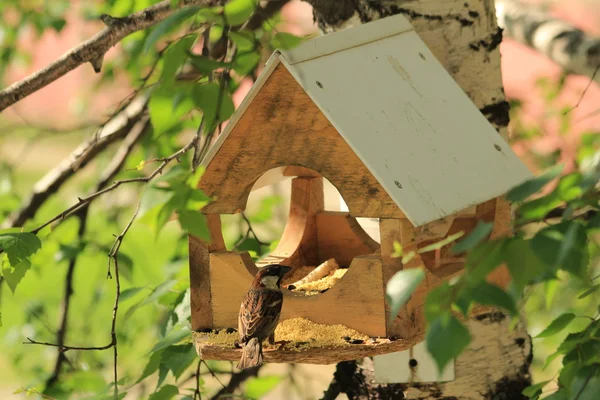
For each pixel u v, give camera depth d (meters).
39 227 7.14
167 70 5.60
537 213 4.45
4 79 14.44
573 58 11.28
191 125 11.43
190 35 5.70
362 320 6.73
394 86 7.01
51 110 16.55
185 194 4.93
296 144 6.69
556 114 13.34
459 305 4.11
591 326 5.63
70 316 13.52
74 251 10.45
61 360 10.66
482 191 6.65
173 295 8.73
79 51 7.59
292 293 6.94
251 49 6.40
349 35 7.18
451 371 8.08
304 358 6.46
